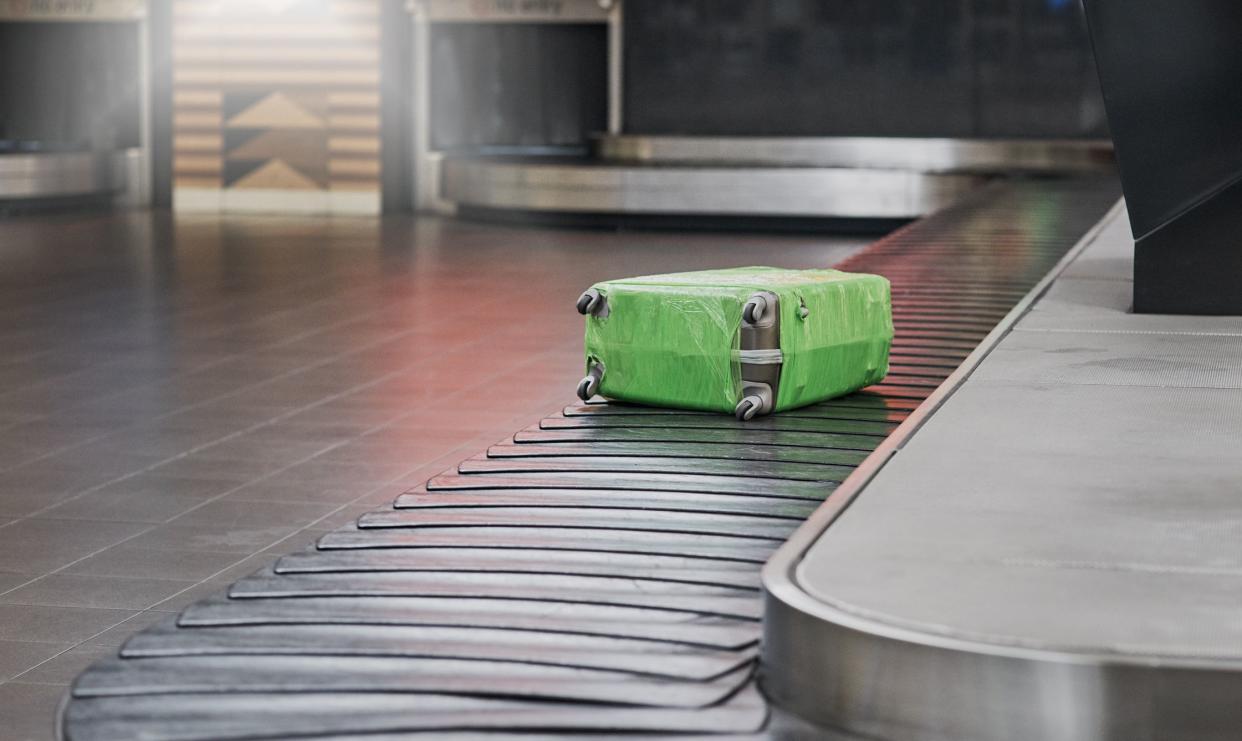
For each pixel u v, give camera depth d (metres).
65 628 4.86
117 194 23.66
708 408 5.77
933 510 3.78
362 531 4.38
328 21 22.72
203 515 6.22
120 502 6.43
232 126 23.03
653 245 18.00
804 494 4.65
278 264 15.65
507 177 20.67
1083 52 20.94
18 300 12.88
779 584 3.21
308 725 3.02
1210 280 7.20
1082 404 5.11
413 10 22.72
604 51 22.72
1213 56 6.80
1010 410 5.01
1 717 4.13
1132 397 5.22
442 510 4.59
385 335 10.97
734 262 16.05
